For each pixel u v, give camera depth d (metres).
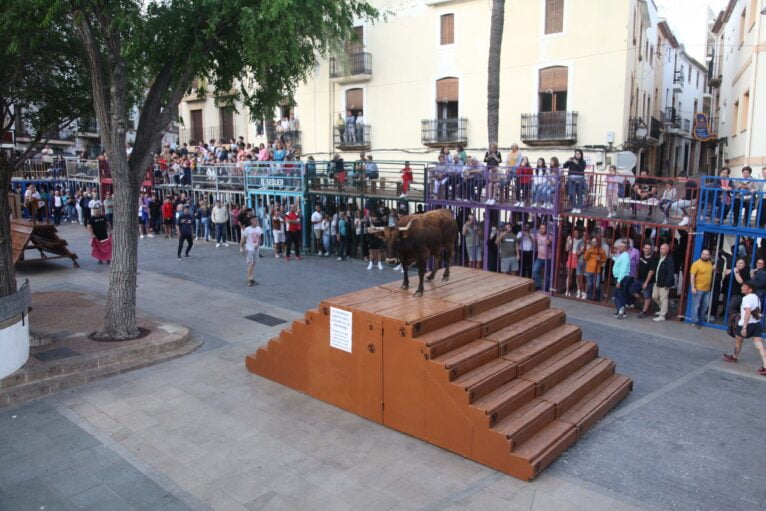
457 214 17.02
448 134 23.27
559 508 5.69
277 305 13.45
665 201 12.93
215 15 9.32
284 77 11.39
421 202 17.59
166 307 13.17
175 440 7.06
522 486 6.07
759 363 10.05
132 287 10.32
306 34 10.46
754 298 9.69
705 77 41.84
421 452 6.78
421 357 6.87
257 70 10.96
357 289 15.02
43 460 6.57
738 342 10.04
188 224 19.31
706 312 12.59
